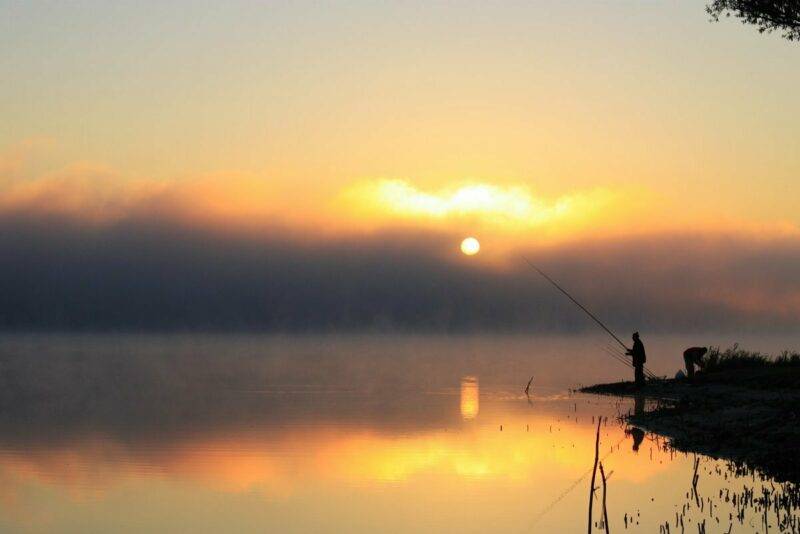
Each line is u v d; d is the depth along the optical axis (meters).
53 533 17.61
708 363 43.31
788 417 26.55
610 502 19.27
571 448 26.50
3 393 47.91
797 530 16.16
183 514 18.94
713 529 16.58
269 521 18.30
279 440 28.73
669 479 21.38
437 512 18.84
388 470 23.31
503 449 26.52
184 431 30.98
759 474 21.30
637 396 41.12
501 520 18.08
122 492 21.12
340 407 39.09
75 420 34.69
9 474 23.22
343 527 17.73
